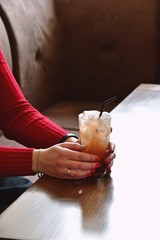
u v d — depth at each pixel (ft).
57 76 9.56
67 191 3.87
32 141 5.08
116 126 5.34
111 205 3.61
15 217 3.49
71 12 9.58
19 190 5.22
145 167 4.25
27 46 8.20
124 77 9.70
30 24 8.39
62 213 3.52
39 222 3.41
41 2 8.96
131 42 9.52
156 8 9.35
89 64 9.77
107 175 4.13
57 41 9.49
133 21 9.42
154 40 9.43
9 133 5.27
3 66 5.43
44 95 8.98
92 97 9.91
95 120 4.16
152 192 3.80
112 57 9.66
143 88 7.17
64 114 8.87
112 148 4.31
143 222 3.38
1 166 4.44
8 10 7.88
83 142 4.25
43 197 3.77
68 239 3.20
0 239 3.26
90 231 3.28
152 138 4.96
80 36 9.65
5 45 7.60
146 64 9.56
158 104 6.28
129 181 3.99
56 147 4.29
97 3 9.47
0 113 5.32
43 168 4.27
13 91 5.35
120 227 3.33
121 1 9.41
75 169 4.08
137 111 5.93
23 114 5.25
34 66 8.51
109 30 9.52
